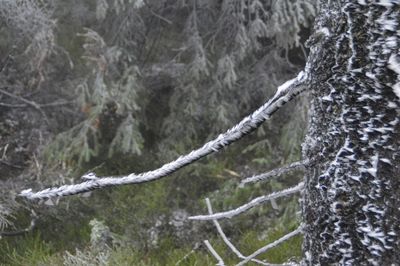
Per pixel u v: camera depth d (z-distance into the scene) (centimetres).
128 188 407
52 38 394
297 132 378
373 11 105
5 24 405
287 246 345
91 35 380
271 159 402
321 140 120
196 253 361
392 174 108
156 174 113
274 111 110
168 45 439
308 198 128
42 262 338
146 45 434
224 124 406
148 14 425
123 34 412
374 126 109
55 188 120
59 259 339
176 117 417
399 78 104
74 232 379
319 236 123
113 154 419
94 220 359
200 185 405
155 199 397
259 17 405
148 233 379
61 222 384
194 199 398
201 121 424
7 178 392
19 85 437
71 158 397
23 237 371
